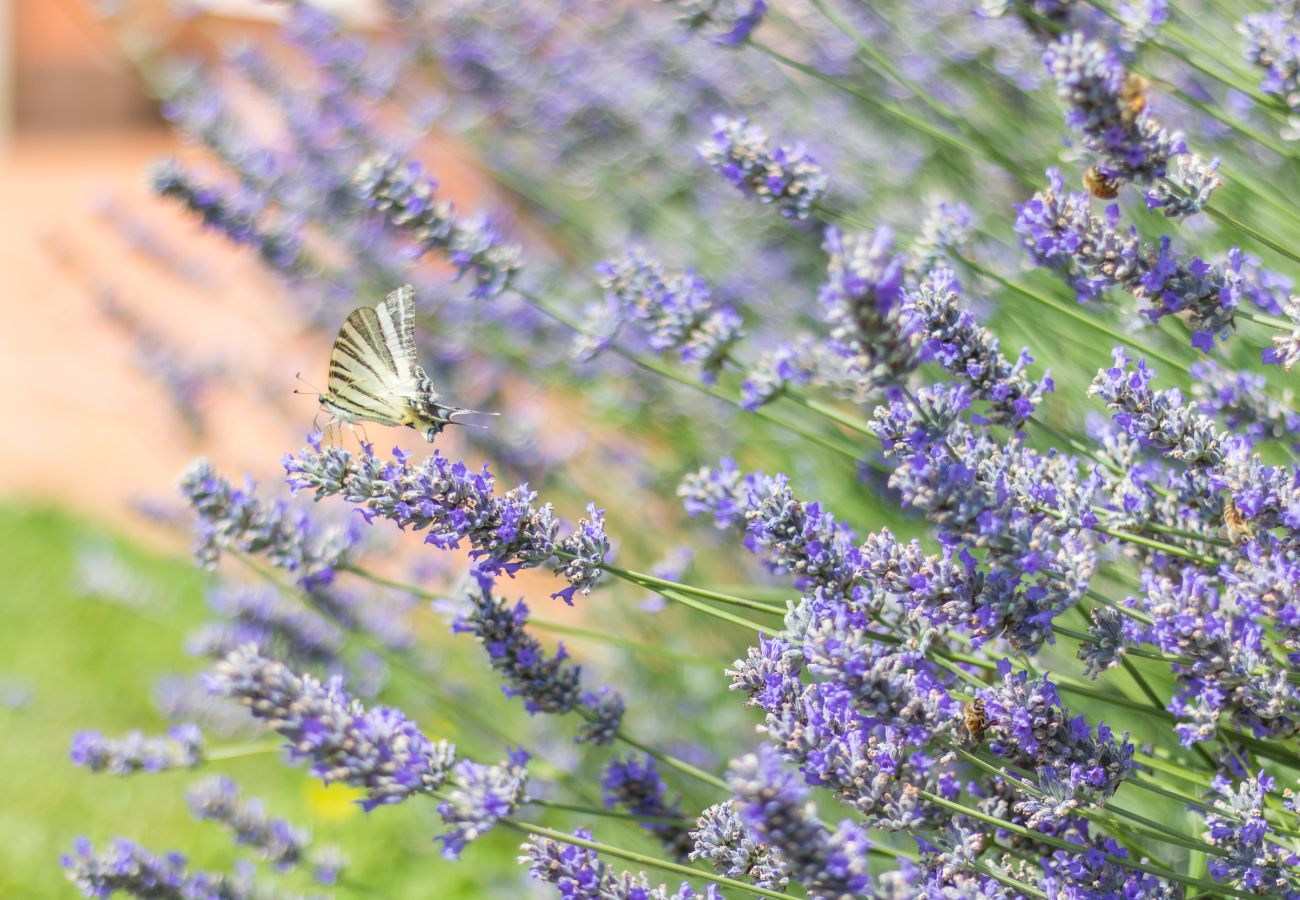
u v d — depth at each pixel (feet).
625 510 5.45
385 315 4.22
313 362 7.89
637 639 5.20
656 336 4.41
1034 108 4.93
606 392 5.41
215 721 5.47
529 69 6.04
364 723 3.89
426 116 5.98
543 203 5.87
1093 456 4.02
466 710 4.66
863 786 3.83
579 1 6.13
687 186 5.86
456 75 6.10
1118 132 3.90
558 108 5.97
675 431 5.30
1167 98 4.72
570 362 5.35
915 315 3.91
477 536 3.92
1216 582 4.00
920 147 5.06
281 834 4.51
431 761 3.92
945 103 5.00
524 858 3.91
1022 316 4.59
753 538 4.08
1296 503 3.84
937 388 3.90
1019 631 3.87
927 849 3.91
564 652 4.12
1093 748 3.87
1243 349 4.37
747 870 3.92
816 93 5.44
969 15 4.95
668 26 5.82
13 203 19.07
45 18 23.57
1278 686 3.84
